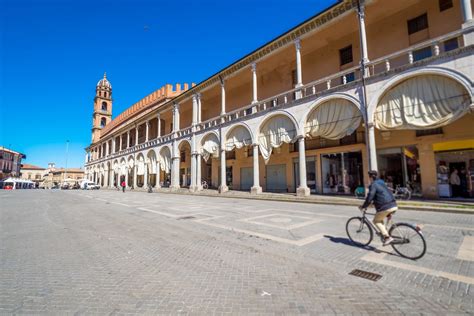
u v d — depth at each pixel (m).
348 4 14.53
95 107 66.31
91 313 3.00
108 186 48.59
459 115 10.30
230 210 12.19
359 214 10.12
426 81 11.41
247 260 4.91
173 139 29.84
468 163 12.21
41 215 11.68
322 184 18.19
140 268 4.55
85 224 9.12
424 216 8.97
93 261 4.96
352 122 14.05
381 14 15.30
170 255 5.30
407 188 13.45
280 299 3.33
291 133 17.22
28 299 3.37
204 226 8.37
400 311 3.00
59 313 3.01
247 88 25.23
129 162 40.97
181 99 29.81
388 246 5.61
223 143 22.73
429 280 3.86
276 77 22.28
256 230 7.57
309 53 19.64
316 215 10.08
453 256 4.87
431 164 13.24
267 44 18.84
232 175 27.00
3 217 11.11
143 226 8.58
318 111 15.75
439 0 13.55
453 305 3.12
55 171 100.81
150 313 2.99
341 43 17.66
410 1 14.13
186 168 34.34
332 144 17.72
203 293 3.52
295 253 5.30
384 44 15.57
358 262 4.71
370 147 12.90
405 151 14.20
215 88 26.66
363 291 3.54
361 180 16.11
